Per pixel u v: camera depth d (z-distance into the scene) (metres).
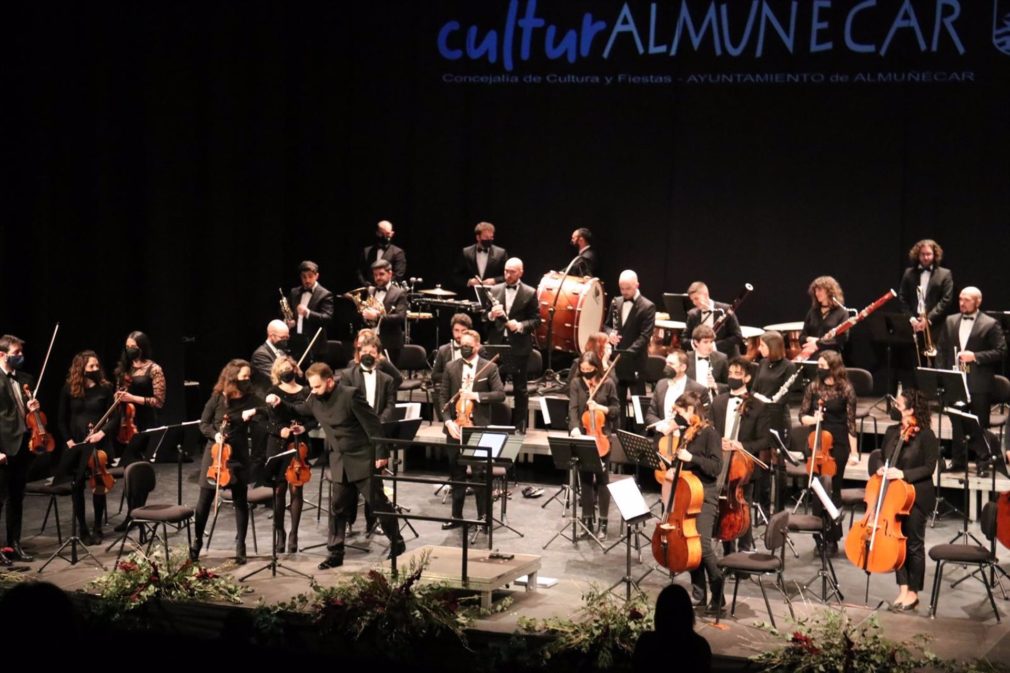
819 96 12.31
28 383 8.88
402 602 6.98
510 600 7.36
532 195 13.25
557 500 10.25
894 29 12.02
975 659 6.38
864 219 12.26
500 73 13.22
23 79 10.70
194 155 12.33
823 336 10.96
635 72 12.84
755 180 12.57
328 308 11.88
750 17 12.45
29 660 3.47
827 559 7.92
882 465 7.66
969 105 11.85
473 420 9.59
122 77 11.64
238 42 12.73
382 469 8.04
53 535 9.14
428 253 13.58
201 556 8.44
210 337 12.70
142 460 9.15
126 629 7.38
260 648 7.22
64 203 11.16
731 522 7.68
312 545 8.88
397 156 13.55
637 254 12.99
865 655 6.36
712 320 11.01
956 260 12.01
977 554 7.39
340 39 13.51
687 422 7.50
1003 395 10.23
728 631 6.90
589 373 9.29
